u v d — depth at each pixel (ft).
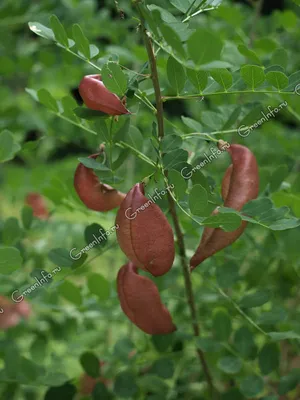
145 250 1.71
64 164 3.36
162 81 2.56
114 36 2.98
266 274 2.41
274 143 2.77
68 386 2.22
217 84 1.86
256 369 2.27
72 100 2.04
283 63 2.08
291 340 2.35
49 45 3.11
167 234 1.71
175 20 1.69
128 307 1.86
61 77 3.12
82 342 2.62
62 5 3.06
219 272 2.14
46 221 2.44
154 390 2.27
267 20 3.01
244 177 1.81
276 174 2.11
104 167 1.82
